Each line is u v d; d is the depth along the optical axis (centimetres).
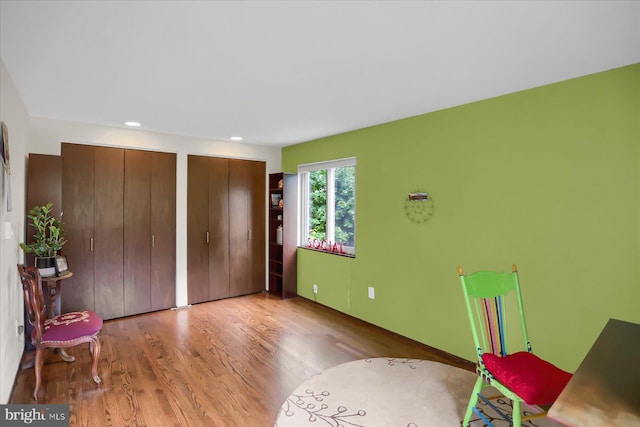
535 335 254
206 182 470
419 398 241
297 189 506
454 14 156
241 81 243
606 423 99
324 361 297
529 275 256
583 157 229
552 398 162
